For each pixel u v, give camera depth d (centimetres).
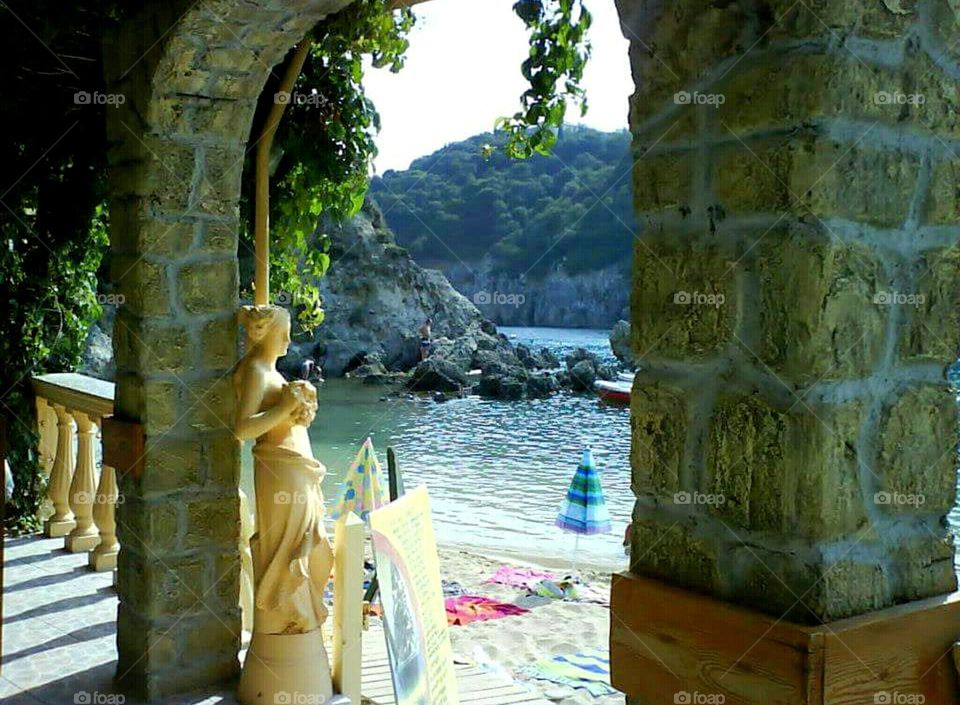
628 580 184
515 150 445
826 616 157
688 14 173
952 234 173
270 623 320
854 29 156
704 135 172
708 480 173
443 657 341
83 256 545
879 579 166
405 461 1363
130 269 330
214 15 294
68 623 395
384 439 1578
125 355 337
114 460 340
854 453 162
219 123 331
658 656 177
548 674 493
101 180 480
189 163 328
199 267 335
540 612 616
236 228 343
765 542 164
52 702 325
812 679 151
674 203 178
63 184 483
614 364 2694
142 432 327
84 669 352
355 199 468
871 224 162
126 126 329
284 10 298
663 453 181
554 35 415
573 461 1385
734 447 167
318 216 473
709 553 173
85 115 446
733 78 166
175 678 335
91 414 473
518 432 1706
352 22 402
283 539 316
